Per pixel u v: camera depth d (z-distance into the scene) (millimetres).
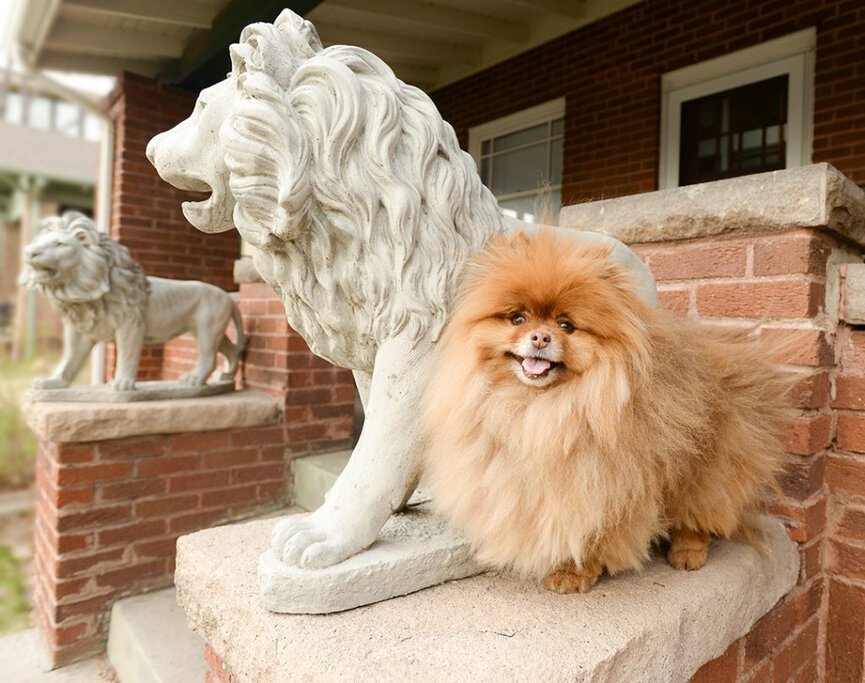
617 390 966
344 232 1111
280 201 1036
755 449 1238
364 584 1069
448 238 1149
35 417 2631
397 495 1146
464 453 1034
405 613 1059
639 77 4156
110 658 2721
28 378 9695
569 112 4523
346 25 4371
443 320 1137
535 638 993
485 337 1012
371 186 1118
